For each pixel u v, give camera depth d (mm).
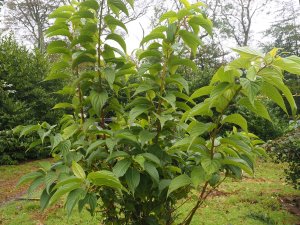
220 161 1549
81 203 1379
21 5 23797
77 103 1994
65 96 9883
